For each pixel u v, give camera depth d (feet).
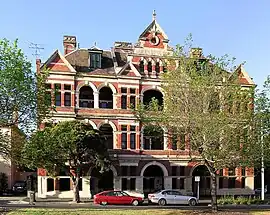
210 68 103.60
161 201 145.18
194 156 139.13
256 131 104.42
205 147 99.66
